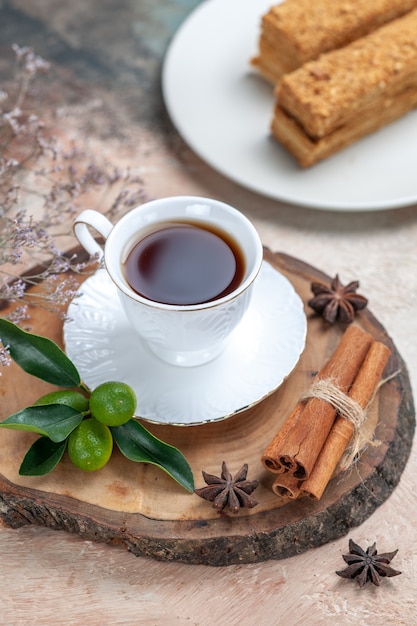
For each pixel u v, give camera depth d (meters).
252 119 0.84
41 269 0.66
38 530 0.60
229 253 0.58
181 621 0.56
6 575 0.58
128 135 0.86
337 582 0.57
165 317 0.54
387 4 0.86
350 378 0.59
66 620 0.56
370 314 0.65
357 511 0.58
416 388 0.67
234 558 0.57
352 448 0.58
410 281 0.75
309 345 0.63
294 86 0.79
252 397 0.58
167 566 0.58
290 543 0.57
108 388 0.55
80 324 0.61
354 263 0.76
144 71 0.91
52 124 0.86
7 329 0.57
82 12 0.97
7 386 0.61
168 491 0.56
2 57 0.92
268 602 0.57
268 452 0.55
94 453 0.55
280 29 0.83
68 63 0.92
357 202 0.77
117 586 0.58
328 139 0.79
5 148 0.81
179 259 0.58
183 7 0.98
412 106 0.85
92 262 0.61
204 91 0.86
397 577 0.58
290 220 0.80
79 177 0.81
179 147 0.85
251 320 0.61
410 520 0.60
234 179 0.79
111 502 0.56
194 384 0.58
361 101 0.79
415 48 0.82
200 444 0.58
